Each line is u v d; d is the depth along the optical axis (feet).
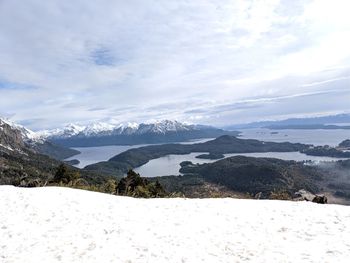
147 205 57.82
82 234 44.32
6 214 51.39
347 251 38.40
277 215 52.08
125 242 41.78
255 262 36.17
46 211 52.54
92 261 36.68
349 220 49.03
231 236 44.09
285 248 39.91
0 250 39.93
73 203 56.59
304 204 57.72
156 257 37.58
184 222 49.44
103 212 53.16
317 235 43.86
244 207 56.54
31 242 41.98
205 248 40.16
